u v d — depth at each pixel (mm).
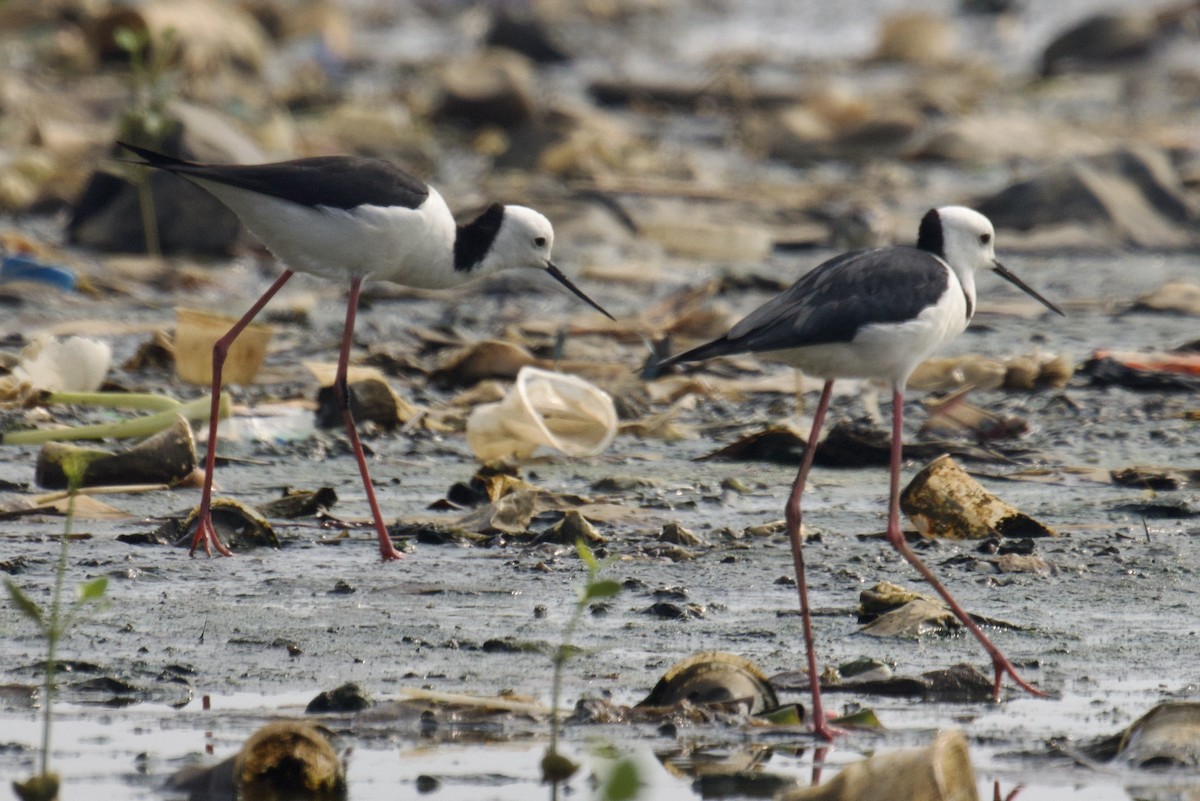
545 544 9945
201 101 30844
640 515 10688
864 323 8117
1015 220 23656
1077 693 7348
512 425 12211
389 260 11062
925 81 40156
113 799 6027
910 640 8109
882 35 46062
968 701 7285
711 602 8781
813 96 34688
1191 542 10031
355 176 10836
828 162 31922
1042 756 6566
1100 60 43344
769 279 20312
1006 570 9391
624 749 6637
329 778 6102
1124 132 33219
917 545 10000
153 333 15211
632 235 23797
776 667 7680
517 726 6879
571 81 42094
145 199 20984
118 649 7840
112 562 9422
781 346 8094
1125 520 10594
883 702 7277
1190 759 6438
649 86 38375
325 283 20562
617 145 30359
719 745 6691
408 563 9586
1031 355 15398
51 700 6781
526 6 52875
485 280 20422
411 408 13695
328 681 7414
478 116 34375
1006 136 31812
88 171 25766
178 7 36531
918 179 29172
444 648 7934
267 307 18484
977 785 6199
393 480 11789
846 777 5871
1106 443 12922
